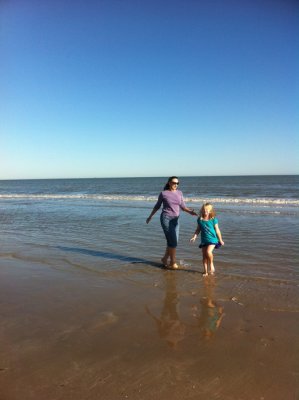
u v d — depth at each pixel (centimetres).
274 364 340
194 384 309
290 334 405
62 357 358
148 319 457
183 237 1038
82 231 1180
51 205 2305
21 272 690
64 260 782
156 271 689
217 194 3694
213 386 306
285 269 684
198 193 3934
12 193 4962
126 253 850
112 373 328
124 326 435
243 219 1373
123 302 521
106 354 364
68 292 569
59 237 1076
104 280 634
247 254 809
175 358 355
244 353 363
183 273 673
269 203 2200
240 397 290
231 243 930
